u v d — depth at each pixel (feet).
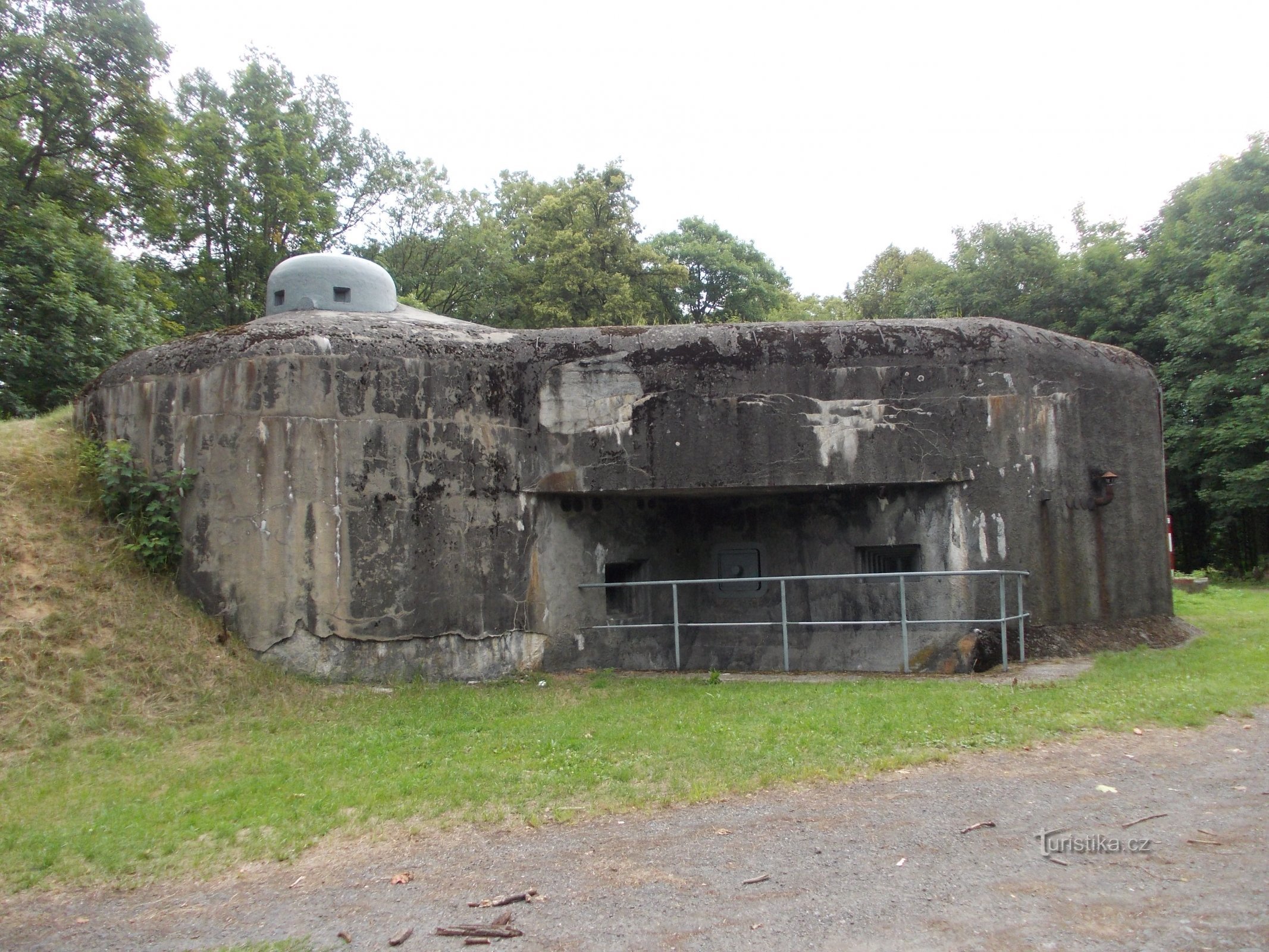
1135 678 27.02
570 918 12.71
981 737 20.48
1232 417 69.31
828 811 16.42
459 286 106.11
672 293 122.01
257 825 17.06
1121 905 12.28
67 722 22.88
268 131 86.07
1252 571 77.71
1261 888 12.60
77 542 28.04
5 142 60.23
